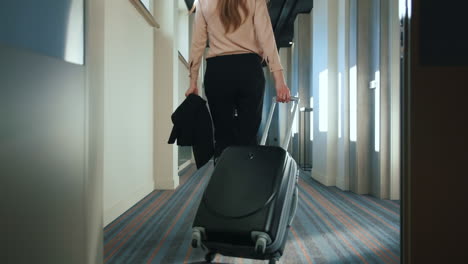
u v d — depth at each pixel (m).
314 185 4.56
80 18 1.12
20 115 0.86
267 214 1.25
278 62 1.64
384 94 3.42
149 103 3.84
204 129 1.67
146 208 3.04
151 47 3.90
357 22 3.72
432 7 1.01
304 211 2.93
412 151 1.01
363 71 3.74
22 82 0.87
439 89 1.01
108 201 2.52
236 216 1.26
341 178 4.22
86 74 1.14
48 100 0.97
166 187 4.09
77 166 1.10
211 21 1.65
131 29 3.10
